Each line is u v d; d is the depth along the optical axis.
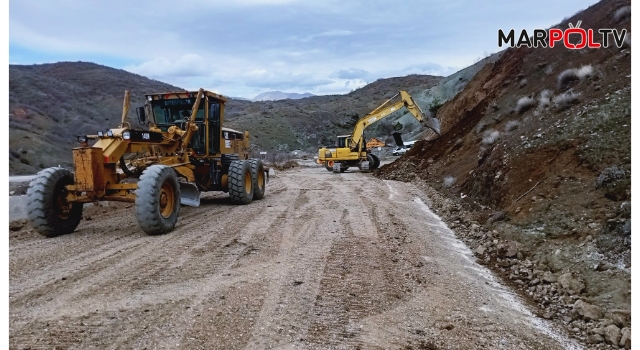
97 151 7.53
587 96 11.01
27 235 7.71
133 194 7.86
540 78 16.06
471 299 5.32
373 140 41.41
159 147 9.46
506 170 10.23
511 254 6.96
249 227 8.41
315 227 8.49
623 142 7.95
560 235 6.89
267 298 4.86
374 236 7.89
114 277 5.41
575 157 8.59
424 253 7.12
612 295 5.06
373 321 4.46
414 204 12.25
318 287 5.26
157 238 7.45
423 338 4.19
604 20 15.62
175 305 4.61
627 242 5.80
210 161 11.16
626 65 11.10
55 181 7.55
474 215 9.84
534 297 5.58
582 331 4.64
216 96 11.38
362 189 15.38
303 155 54.62
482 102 20.33
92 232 7.95
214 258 6.30
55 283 5.17
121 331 4.00
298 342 3.94
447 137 20.66
